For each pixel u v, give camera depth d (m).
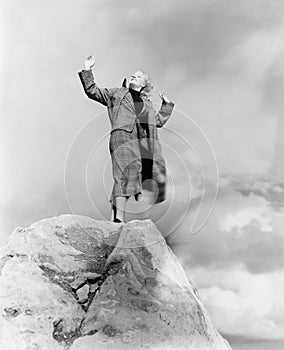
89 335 6.04
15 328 5.99
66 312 6.26
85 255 6.88
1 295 6.21
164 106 7.89
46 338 6.02
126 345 5.92
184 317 6.32
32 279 6.44
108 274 6.59
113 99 7.52
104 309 6.20
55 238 6.97
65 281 6.56
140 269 6.55
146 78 7.67
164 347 5.98
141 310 6.23
